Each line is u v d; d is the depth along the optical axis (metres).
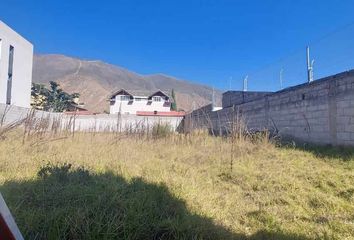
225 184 5.52
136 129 12.06
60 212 3.18
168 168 6.40
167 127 12.12
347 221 3.79
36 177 4.44
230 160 7.23
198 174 6.05
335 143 8.45
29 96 31.28
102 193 3.73
